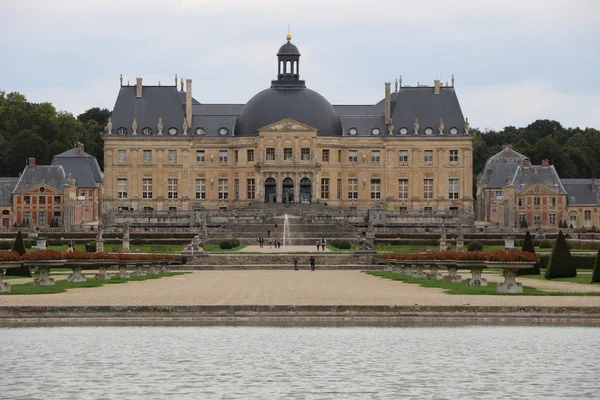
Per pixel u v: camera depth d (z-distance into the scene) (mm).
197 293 85250
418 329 65875
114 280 103438
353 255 135625
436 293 84438
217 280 105312
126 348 58562
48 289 87500
